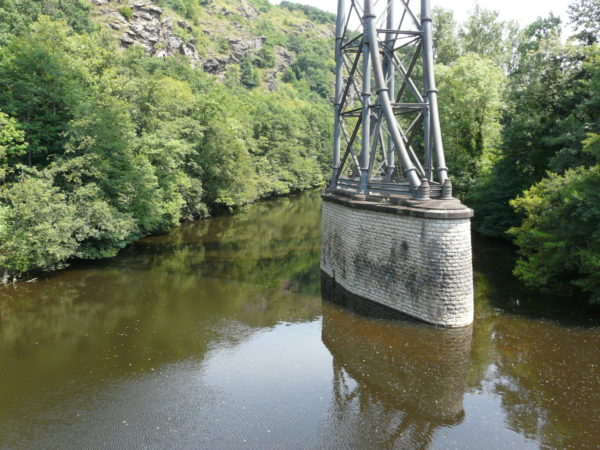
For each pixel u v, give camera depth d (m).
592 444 8.04
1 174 17.72
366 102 16.53
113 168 22.05
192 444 8.26
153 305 15.95
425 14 15.19
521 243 17.05
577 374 10.51
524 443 8.13
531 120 21.78
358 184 17.47
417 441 8.27
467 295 13.19
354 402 9.62
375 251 15.32
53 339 13.05
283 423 8.90
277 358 11.77
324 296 16.84
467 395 9.80
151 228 29.00
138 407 9.52
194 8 123.00
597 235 12.80
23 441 8.39
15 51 20.80
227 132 38.97
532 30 30.88
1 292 17.31
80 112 21.48
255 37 138.38
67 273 20.02
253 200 51.44
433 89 15.29
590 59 19.83
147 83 31.05
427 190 13.59
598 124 17.39
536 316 14.14
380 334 13.06
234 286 18.25
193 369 11.20
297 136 69.25
